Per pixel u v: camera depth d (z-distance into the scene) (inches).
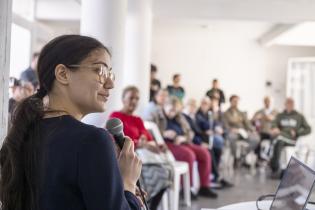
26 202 37.4
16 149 37.7
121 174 38.0
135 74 213.6
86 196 34.1
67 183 34.7
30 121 38.0
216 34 392.8
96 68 38.4
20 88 132.6
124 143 43.8
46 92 39.8
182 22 332.5
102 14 135.0
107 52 40.0
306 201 61.6
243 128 294.2
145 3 216.1
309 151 199.8
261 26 339.3
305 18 244.1
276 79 404.2
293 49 402.3
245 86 404.5
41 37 269.7
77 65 37.9
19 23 236.7
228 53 402.9
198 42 402.3
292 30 302.8
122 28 140.1
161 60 404.2
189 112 236.5
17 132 37.9
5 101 61.8
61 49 38.2
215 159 235.0
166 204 157.2
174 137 193.6
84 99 38.4
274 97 404.2
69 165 34.5
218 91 288.0
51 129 36.9
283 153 261.9
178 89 289.9
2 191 38.0
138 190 44.5
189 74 403.2
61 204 34.8
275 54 403.2
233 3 246.5
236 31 369.7
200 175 199.3
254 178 254.2
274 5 244.5
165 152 169.3
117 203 34.8
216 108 269.3
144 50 216.7
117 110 145.9
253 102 404.5
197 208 175.0
